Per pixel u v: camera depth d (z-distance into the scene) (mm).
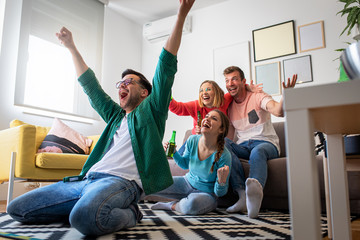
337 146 905
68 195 1302
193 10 4582
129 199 1239
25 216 1318
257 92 2332
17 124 2705
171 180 1304
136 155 1291
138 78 1527
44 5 3631
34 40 3525
